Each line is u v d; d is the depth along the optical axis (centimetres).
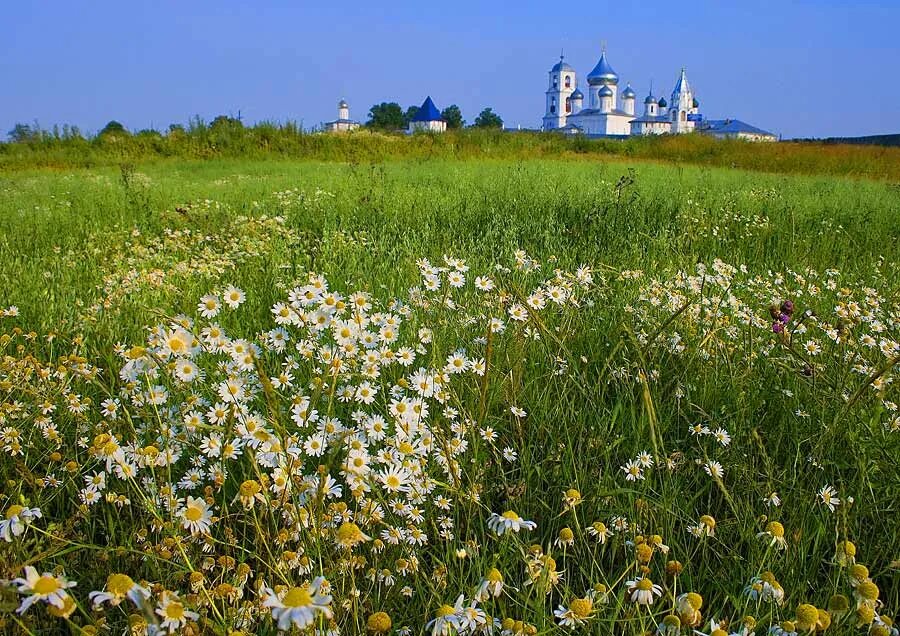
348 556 146
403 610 156
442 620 117
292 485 162
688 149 2695
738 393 268
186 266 480
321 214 768
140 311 349
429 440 191
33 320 354
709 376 285
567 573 180
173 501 163
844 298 420
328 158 2278
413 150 2380
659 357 301
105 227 691
